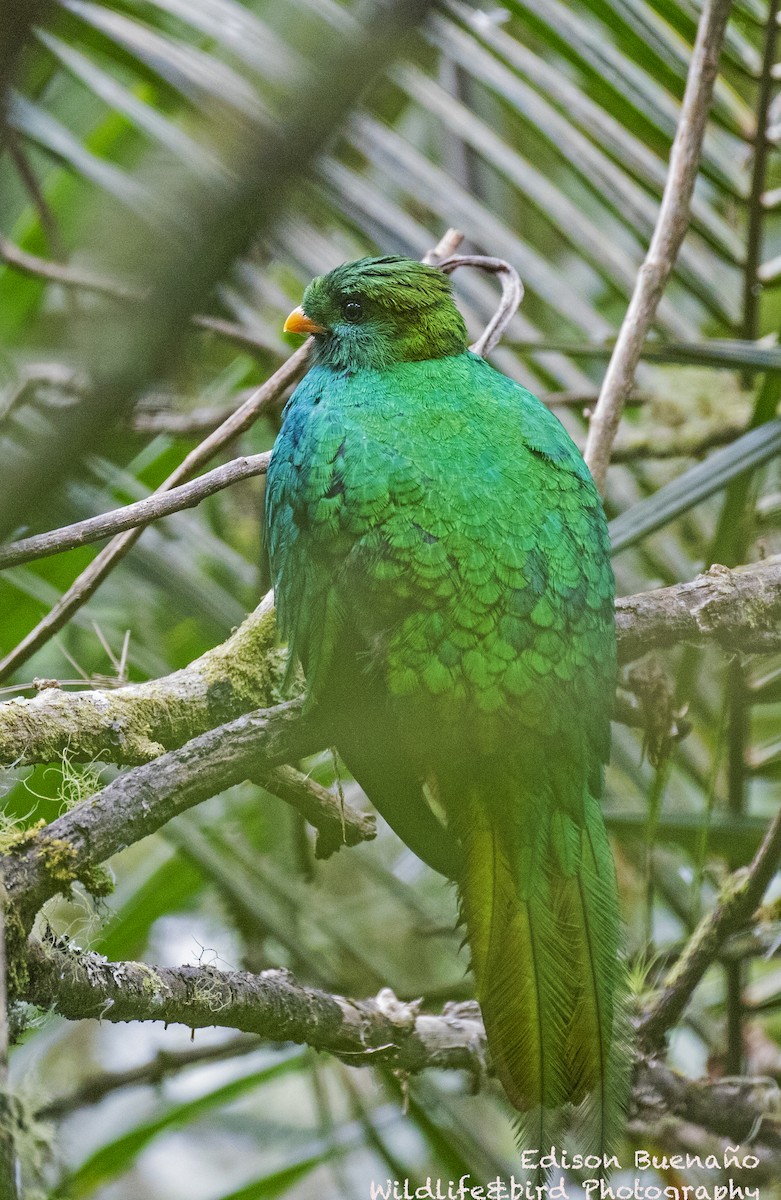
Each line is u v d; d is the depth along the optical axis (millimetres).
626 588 10328
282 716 6363
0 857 5441
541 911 6410
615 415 8414
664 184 10461
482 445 7109
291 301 10633
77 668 7895
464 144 12375
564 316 10484
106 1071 11250
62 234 11195
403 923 11078
